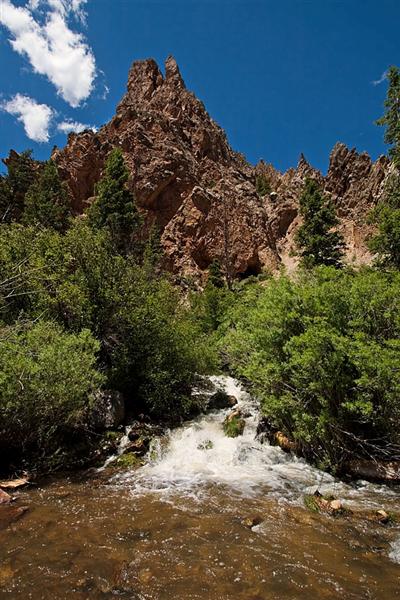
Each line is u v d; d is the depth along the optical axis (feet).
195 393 43.14
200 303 87.35
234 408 41.01
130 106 184.24
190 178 167.02
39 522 18.02
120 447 30.04
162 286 50.11
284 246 179.32
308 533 17.38
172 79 221.66
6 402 23.48
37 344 27.17
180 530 17.47
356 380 22.48
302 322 27.25
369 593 13.00
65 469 26.21
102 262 40.91
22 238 40.96
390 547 16.24
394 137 59.31
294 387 28.17
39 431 25.96
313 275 31.19
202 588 13.11
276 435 30.68
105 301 39.63
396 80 57.21
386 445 25.03
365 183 204.33
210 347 47.29
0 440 24.49
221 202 171.22
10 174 121.29
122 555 15.20
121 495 21.94
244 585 13.32
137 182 155.63
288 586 13.28
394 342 22.26
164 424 36.11
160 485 23.72
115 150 113.19
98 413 32.01
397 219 54.80
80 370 26.94
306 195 106.93
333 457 25.71
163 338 40.68
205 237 159.02
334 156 224.12
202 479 24.88
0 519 18.17
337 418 25.13
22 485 22.72
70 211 122.93
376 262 57.52
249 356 32.37
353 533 17.46
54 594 12.67
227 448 30.42
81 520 18.38
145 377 38.70
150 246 116.78
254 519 18.66
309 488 23.38
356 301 25.95
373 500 21.52
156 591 12.94
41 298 36.88
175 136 181.47
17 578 13.50
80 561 14.67
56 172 121.70
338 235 100.27
